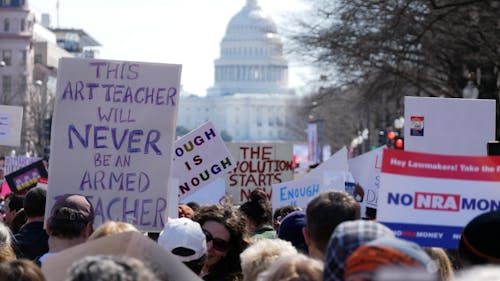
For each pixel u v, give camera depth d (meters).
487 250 6.74
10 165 28.75
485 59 46.94
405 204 7.79
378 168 14.84
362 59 54.47
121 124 11.20
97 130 11.17
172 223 9.20
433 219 7.79
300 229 10.29
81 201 9.28
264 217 13.28
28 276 6.56
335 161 15.62
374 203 14.87
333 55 55.31
